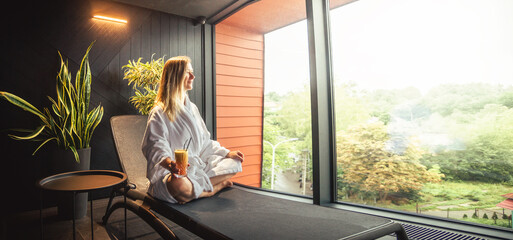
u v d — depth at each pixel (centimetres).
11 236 212
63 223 237
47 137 273
